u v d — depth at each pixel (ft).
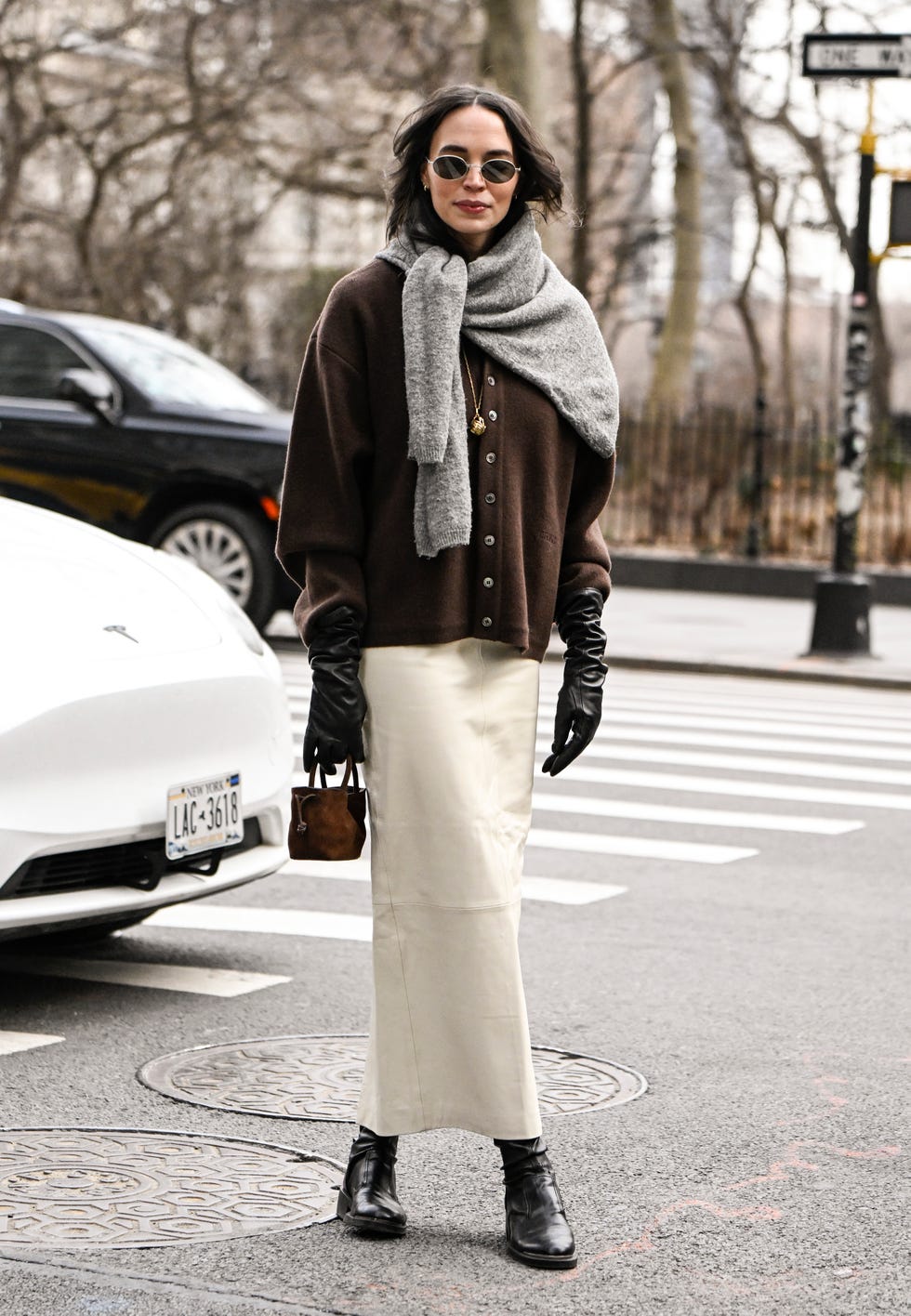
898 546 69.31
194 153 97.71
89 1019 16.43
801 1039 16.22
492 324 11.01
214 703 17.12
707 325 128.06
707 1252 11.35
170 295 101.24
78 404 43.24
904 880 23.18
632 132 107.24
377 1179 11.47
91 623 16.93
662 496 74.69
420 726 10.98
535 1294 10.61
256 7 89.40
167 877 16.84
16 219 98.58
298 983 17.78
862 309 47.47
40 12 99.96
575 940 19.70
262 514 43.04
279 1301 10.43
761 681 46.19
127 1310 10.27
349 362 10.94
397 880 11.13
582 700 11.46
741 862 23.99
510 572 11.05
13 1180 12.33
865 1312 10.50
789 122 96.32
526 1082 11.17
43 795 15.47
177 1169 12.60
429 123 11.13
